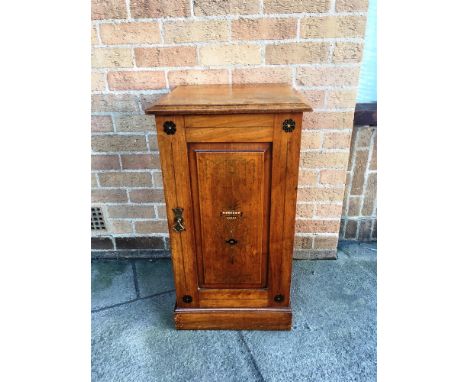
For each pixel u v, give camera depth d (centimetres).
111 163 160
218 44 136
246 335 135
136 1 129
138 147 156
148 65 140
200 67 140
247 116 101
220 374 120
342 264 174
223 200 114
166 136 104
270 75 141
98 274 172
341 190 161
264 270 127
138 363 125
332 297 153
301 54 137
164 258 183
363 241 190
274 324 135
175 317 135
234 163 108
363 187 175
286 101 102
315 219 169
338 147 152
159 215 172
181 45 136
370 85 161
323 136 150
